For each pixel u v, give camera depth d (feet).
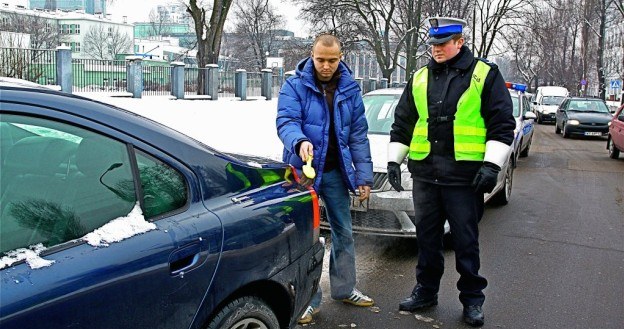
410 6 111.24
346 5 116.47
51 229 6.22
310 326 12.23
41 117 6.53
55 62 43.98
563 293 14.53
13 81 7.33
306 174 10.18
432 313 13.12
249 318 8.16
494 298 14.12
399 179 12.96
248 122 56.75
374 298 13.94
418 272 13.23
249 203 8.34
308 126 11.50
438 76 12.21
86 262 6.12
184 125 47.52
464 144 11.88
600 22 152.76
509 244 18.99
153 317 6.66
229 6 88.28
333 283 13.07
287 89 11.51
